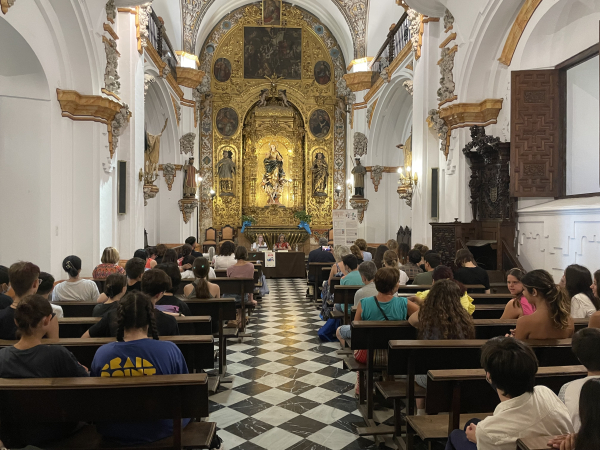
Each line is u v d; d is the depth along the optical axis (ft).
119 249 33.22
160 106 53.47
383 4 57.06
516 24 26.84
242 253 25.57
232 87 68.54
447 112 30.68
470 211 30.25
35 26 23.70
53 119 25.94
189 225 60.13
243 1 66.85
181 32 58.75
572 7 23.93
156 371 8.57
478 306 16.30
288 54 69.15
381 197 61.36
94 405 8.15
